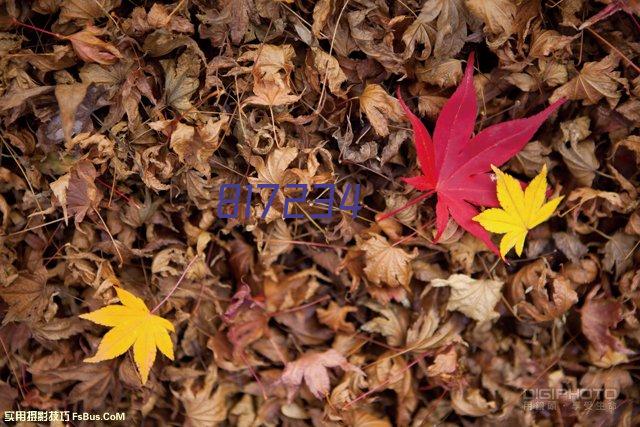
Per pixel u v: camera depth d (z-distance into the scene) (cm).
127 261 47
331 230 47
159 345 45
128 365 47
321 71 44
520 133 44
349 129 45
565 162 46
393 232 46
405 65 45
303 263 48
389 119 45
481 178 45
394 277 46
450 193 45
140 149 44
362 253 47
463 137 44
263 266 47
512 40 45
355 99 45
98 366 47
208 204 46
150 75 44
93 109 44
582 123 46
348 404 47
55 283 47
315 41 44
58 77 44
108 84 44
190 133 44
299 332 48
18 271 46
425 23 44
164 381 48
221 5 43
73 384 48
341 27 44
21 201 46
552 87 46
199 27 44
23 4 44
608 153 47
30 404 48
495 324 49
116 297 45
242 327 47
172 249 46
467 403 48
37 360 47
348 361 48
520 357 49
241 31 44
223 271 48
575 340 49
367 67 45
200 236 46
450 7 44
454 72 45
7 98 43
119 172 45
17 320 46
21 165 45
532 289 47
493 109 46
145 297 47
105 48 43
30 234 46
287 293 48
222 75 44
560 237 47
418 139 44
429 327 48
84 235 46
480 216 44
